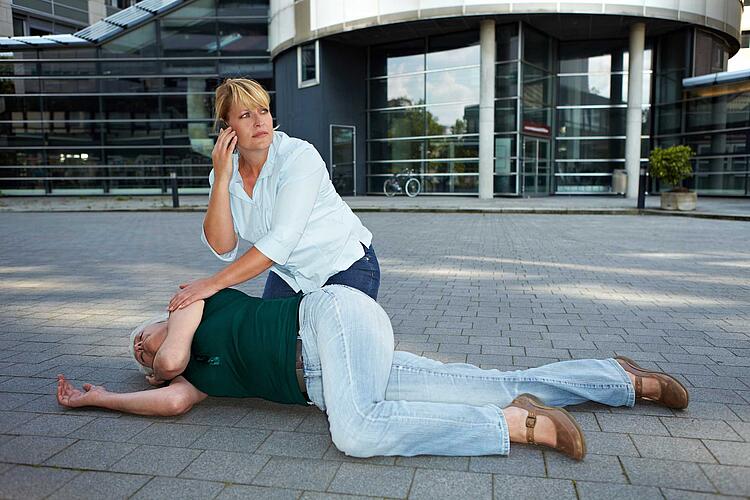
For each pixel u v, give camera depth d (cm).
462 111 2502
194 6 2836
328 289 292
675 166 1694
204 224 333
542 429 267
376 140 2730
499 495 237
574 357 419
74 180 2916
